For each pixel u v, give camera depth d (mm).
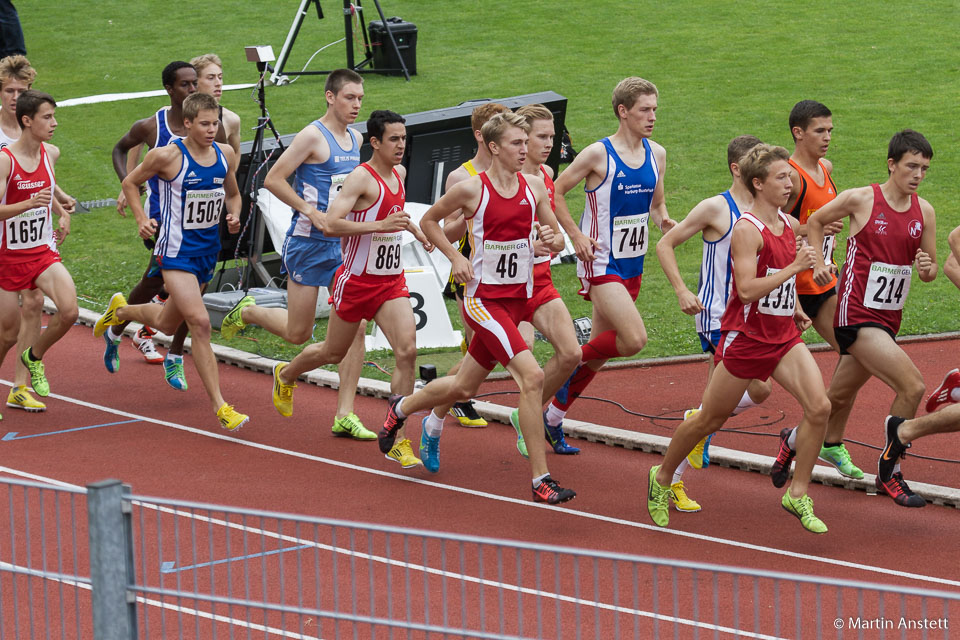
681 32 84000
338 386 34719
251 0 97938
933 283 44938
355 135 30547
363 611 20094
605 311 27594
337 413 30391
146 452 29234
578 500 26062
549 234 24406
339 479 27422
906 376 24484
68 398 33656
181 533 23688
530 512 25328
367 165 27031
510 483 27172
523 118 24031
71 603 20094
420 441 29953
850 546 23328
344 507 25609
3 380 35375
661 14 88750
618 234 27703
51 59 83938
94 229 53812
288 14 93188
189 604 20219
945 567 22203
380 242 27188
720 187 56656
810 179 27422
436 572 21844
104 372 36219
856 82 72125
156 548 22938
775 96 70062
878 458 28469
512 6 92625
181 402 33406
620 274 27984
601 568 22078
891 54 77000
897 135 24266
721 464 28406
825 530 22875
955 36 80188
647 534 24031
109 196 58625
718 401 23141
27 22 93562
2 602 18438
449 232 28281
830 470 27328
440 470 28078
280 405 30719
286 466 28312
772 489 26797
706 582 21422
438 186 47562
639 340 27234
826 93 70375
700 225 25344
